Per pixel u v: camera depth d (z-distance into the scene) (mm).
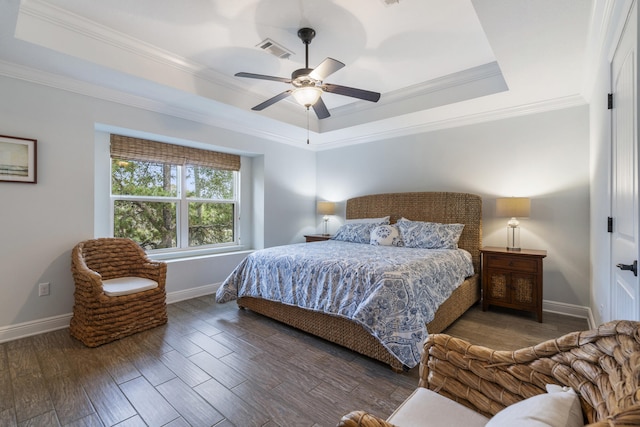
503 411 884
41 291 2760
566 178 3283
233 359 2336
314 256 2930
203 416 1707
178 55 2836
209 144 4004
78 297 2658
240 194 4773
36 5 2127
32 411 1730
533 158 3473
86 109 2967
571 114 3250
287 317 2934
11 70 2533
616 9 1585
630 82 1397
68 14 2236
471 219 3750
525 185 3523
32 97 2674
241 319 3172
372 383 2031
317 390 1950
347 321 2465
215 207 4516
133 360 2305
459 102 3365
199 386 1984
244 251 4699
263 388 1969
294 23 2338
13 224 2615
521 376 1031
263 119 3998
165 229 3969
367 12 2209
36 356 2346
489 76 3137
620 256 1654
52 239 2807
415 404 1084
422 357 1280
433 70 3137
